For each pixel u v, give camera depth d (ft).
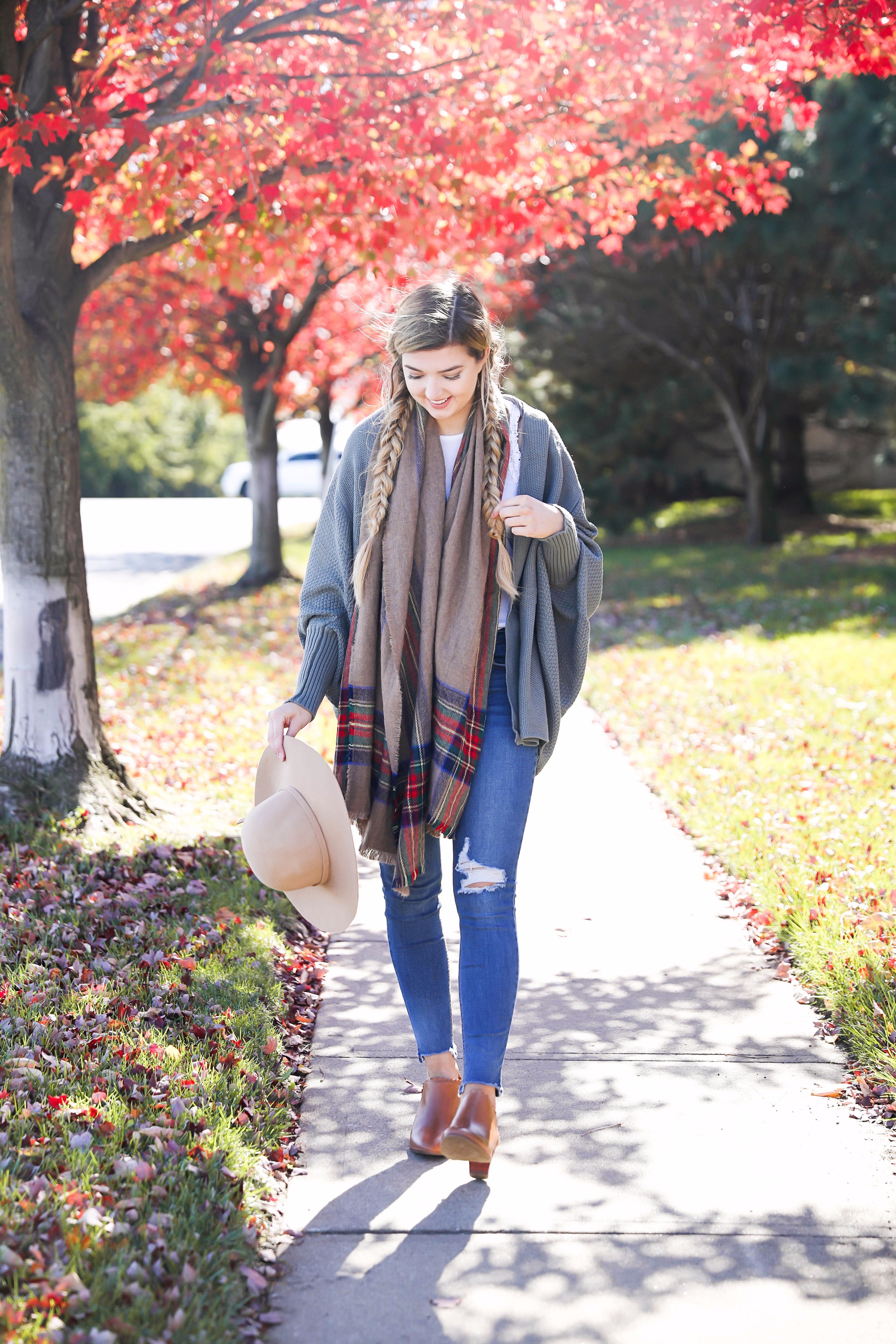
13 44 15.76
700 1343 7.20
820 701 25.99
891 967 11.87
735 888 15.55
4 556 17.75
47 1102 9.20
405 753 8.79
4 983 11.59
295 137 17.56
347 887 8.80
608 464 70.54
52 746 17.85
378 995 12.73
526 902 15.38
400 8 18.39
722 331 62.18
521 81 19.02
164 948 12.95
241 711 27.12
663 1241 8.20
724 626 38.63
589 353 65.77
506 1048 9.77
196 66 16.20
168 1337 6.77
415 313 8.29
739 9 17.03
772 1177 8.97
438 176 19.19
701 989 12.60
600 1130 9.71
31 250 17.43
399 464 8.73
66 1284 6.96
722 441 88.58
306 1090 10.50
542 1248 8.11
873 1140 9.47
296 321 47.57
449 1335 7.25
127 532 95.91
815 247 50.16
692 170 21.01
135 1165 8.31
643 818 19.22
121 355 50.34
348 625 9.21
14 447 17.47
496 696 8.80
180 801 19.60
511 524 8.39
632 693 28.48
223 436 207.51
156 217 17.76
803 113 19.57
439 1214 8.52
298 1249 8.11
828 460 89.45
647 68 18.88
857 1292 7.65
